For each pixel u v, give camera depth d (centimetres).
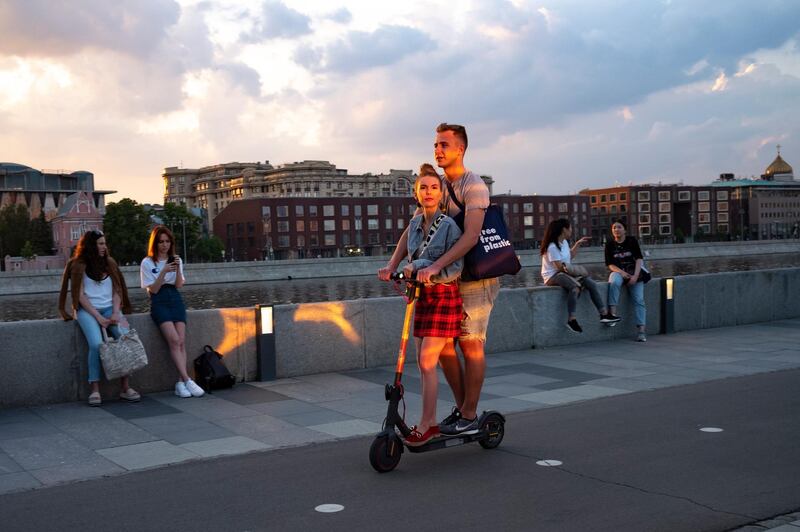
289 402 752
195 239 13575
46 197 15812
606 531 383
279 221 14188
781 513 411
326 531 385
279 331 900
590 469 495
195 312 854
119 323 768
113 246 11706
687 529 387
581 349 1120
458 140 513
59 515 414
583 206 17662
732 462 509
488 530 385
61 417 693
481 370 531
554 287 1154
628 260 1181
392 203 15200
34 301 7706
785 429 603
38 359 753
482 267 500
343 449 558
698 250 15400
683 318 1328
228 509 421
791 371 894
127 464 524
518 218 16850
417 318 510
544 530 385
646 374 891
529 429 611
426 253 500
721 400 725
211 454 547
